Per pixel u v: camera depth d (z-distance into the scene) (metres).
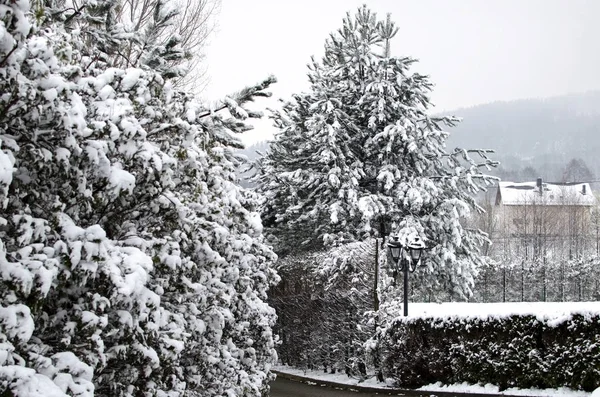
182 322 5.21
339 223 23.50
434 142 25.03
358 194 23.25
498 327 11.55
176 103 5.67
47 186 4.13
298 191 25.67
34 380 3.29
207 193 6.29
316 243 25.23
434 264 23.36
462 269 23.61
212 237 5.78
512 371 11.16
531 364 10.87
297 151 25.62
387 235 23.75
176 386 5.43
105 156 4.20
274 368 20.02
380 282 15.99
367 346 14.83
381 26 25.30
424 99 25.09
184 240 5.32
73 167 4.00
